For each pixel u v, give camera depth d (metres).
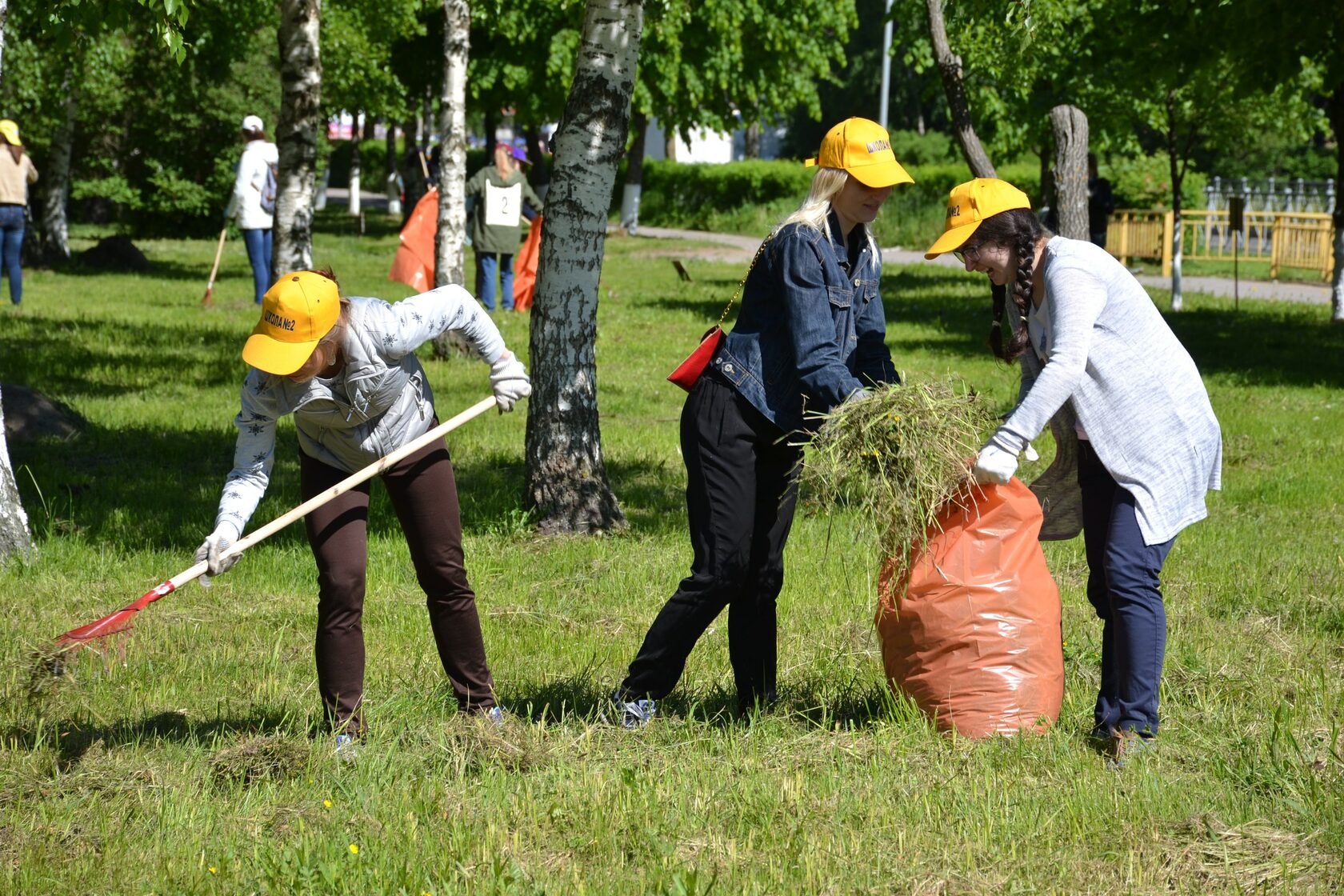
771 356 6.29
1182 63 22.86
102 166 42.81
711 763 5.99
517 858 5.08
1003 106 32.09
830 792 5.64
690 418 6.39
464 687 6.60
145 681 7.39
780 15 47.44
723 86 47.06
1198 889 4.77
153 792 5.69
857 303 6.49
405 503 6.32
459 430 15.33
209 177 43.16
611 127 10.99
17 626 8.27
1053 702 6.40
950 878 4.86
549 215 11.09
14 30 29.34
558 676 7.62
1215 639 8.14
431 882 4.84
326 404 5.98
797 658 7.85
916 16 30.86
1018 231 6.20
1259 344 23.88
